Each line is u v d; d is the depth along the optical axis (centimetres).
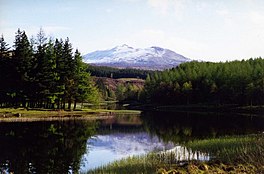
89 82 8488
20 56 7431
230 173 2130
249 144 3062
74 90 8206
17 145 3775
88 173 2355
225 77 12031
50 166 2812
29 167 2762
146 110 11338
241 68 12344
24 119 6431
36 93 7575
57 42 8175
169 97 13325
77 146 3859
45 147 3706
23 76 7388
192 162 2481
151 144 4100
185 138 4566
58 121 6469
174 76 14175
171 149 3572
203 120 7419
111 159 3130
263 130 5250
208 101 12250
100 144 4069
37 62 7644
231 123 6631
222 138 3972
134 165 2447
